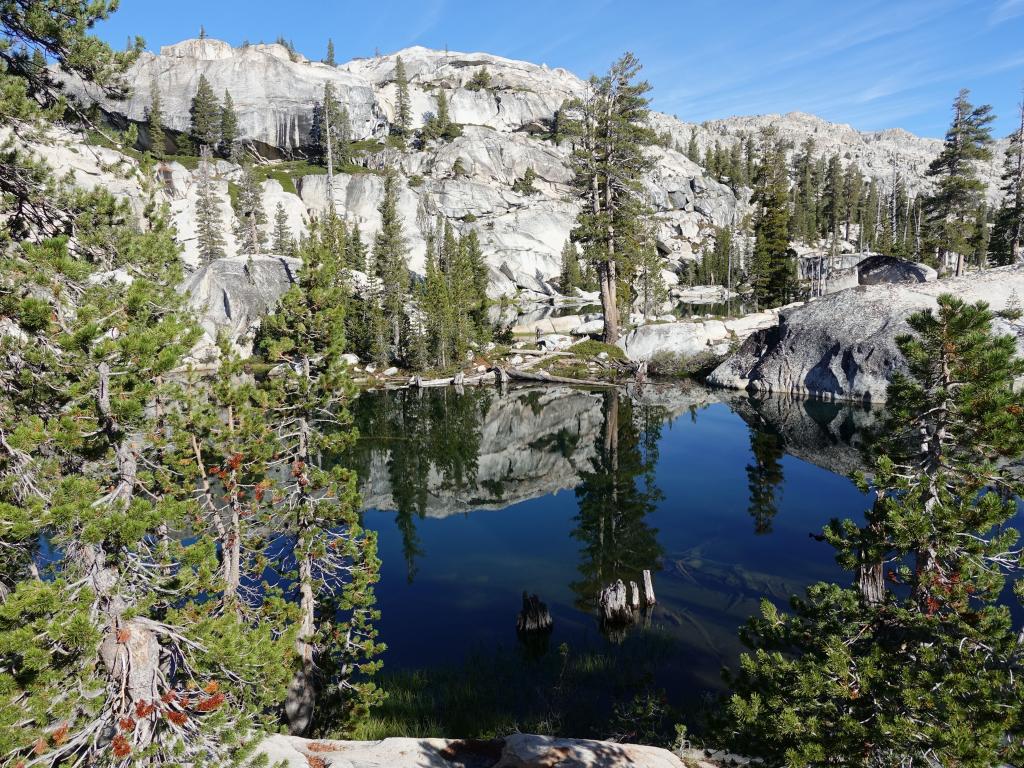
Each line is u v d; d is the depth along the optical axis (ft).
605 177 190.19
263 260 246.06
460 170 462.60
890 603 21.77
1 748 18.16
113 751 19.31
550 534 81.15
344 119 427.33
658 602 58.75
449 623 58.18
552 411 154.92
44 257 26.84
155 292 34.78
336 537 42.65
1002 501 19.84
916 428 23.07
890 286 154.61
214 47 462.60
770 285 262.67
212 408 41.27
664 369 194.39
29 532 19.97
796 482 94.32
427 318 222.69
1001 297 139.44
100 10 35.29
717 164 608.19
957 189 221.87
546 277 418.92
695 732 37.88
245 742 22.70
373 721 40.91
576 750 29.68
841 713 20.34
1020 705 16.98
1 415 29.19
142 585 24.91
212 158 393.91
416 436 136.77
